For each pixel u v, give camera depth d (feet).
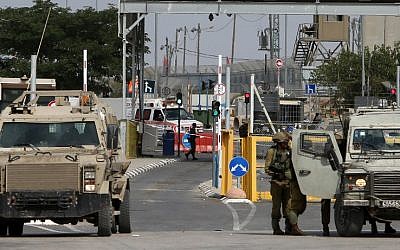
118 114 559.38
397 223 220.02
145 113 586.04
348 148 170.40
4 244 146.10
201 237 165.07
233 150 306.96
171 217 232.12
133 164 417.49
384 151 169.48
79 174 154.71
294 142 172.04
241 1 409.90
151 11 408.67
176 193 305.32
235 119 547.90
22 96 177.78
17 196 154.10
